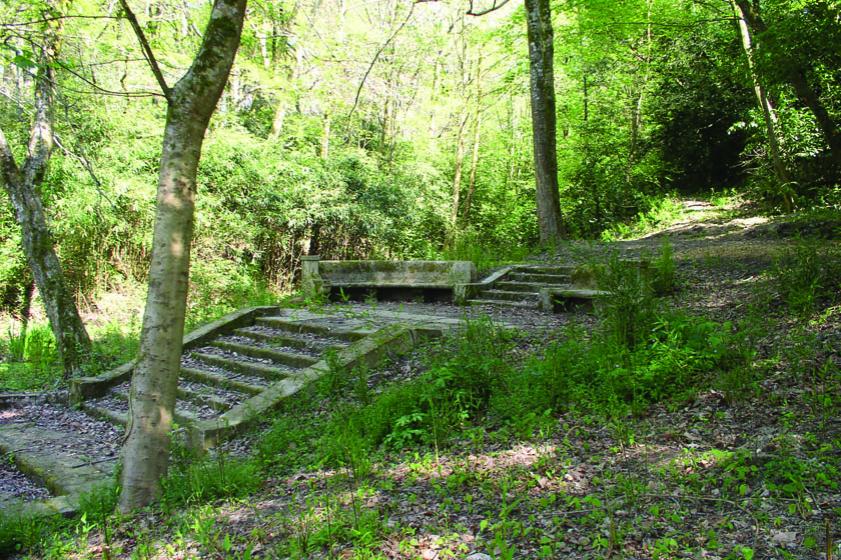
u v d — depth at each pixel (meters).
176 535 4.12
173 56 12.10
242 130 18.31
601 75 21.83
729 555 2.95
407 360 7.48
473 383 5.82
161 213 4.82
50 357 11.00
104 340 11.98
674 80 21.36
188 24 10.48
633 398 5.02
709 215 17.09
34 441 7.16
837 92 12.66
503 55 21.83
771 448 3.96
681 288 8.70
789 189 14.66
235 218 17.03
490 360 6.06
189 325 11.22
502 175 26.64
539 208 15.09
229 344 8.98
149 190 15.14
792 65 9.21
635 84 20.95
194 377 8.23
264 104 21.69
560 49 19.95
